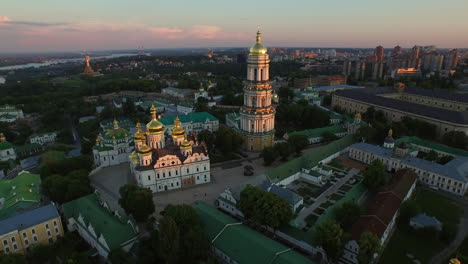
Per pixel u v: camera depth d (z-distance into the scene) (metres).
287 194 121.62
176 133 155.88
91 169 160.12
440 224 105.81
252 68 177.75
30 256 95.38
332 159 173.12
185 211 97.94
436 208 122.81
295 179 149.62
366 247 84.12
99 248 97.25
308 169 149.25
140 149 134.88
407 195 125.50
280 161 174.25
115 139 170.00
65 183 124.25
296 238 100.06
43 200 132.00
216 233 96.56
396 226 111.06
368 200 127.06
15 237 95.94
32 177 136.88
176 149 151.25
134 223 105.81
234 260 87.75
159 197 135.12
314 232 97.31
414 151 167.12
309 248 97.06
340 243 87.75
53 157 170.88
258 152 187.62
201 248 88.44
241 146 194.00
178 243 84.69
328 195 134.25
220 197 125.75
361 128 193.62
